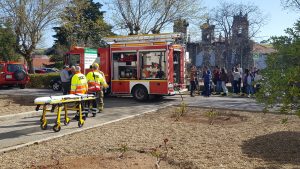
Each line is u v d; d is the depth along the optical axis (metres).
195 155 7.11
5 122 11.62
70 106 11.87
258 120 11.55
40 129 10.37
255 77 19.58
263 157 6.98
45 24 35.53
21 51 35.81
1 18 34.31
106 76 18.53
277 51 6.98
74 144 8.23
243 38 43.25
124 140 8.55
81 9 39.59
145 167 6.28
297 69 6.38
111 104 16.73
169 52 17.11
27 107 14.68
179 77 18.16
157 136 9.05
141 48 17.58
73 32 39.69
